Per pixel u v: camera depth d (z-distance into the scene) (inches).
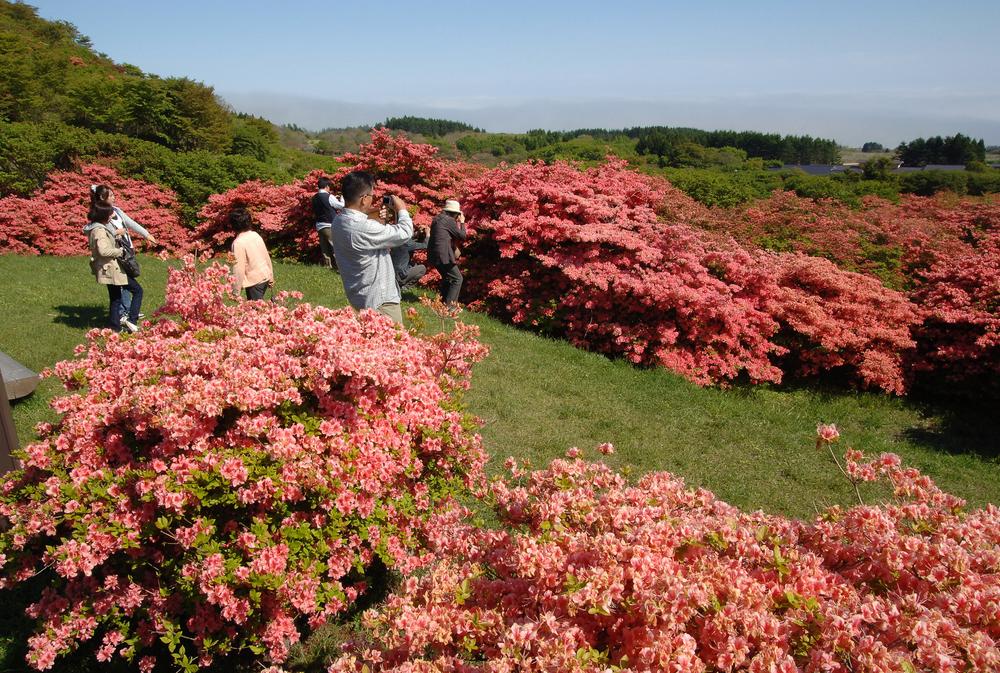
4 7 1884.8
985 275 342.3
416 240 442.3
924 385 341.4
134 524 103.4
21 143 620.7
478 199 438.0
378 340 128.3
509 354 310.8
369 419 117.4
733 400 306.2
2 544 109.6
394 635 81.9
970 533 85.5
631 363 332.2
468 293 426.6
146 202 642.2
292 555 104.5
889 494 214.8
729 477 214.8
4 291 356.5
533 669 70.3
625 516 92.7
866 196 874.8
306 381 113.2
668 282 327.9
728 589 75.6
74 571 99.3
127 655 107.0
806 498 208.2
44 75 1229.1
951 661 64.5
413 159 508.1
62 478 109.5
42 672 112.2
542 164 463.2
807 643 71.0
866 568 84.9
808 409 309.0
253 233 260.7
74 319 309.9
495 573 97.1
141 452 116.0
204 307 143.2
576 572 82.3
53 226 550.6
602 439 230.1
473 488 133.6
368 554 114.2
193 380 108.3
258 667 115.3
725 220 510.3
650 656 67.6
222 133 1323.8
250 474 103.4
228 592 96.8
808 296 349.4
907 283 420.5
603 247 377.1
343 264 170.7
